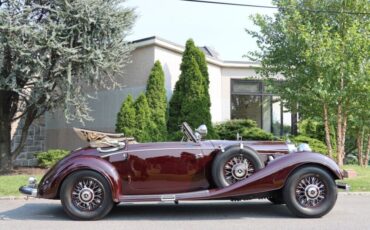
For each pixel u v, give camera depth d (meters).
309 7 14.34
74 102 13.85
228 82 20.52
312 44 13.19
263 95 20.89
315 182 7.34
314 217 7.30
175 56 17.97
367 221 7.06
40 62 12.56
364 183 11.19
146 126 15.56
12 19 12.47
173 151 7.50
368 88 13.02
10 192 10.26
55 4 13.27
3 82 12.88
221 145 7.63
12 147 18.67
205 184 7.54
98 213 7.27
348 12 13.93
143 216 7.67
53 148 19.98
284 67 14.31
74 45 13.55
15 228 6.73
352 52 13.04
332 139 18.48
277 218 7.36
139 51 17.47
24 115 16.08
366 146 19.20
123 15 13.95
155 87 16.08
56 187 7.32
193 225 6.84
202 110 16.17
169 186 7.49
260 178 7.21
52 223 7.10
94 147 7.56
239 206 8.66
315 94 13.70
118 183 7.32
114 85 15.23
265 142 7.94
